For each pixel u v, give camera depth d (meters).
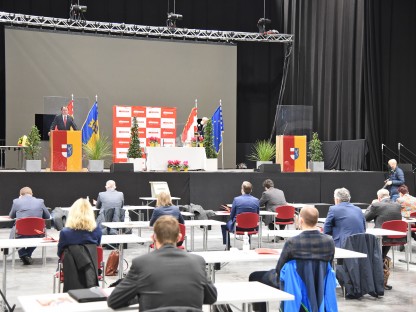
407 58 17.42
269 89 22.30
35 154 13.36
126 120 16.22
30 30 18.50
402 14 17.45
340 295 7.33
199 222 8.99
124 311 3.56
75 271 5.26
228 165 20.84
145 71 19.75
